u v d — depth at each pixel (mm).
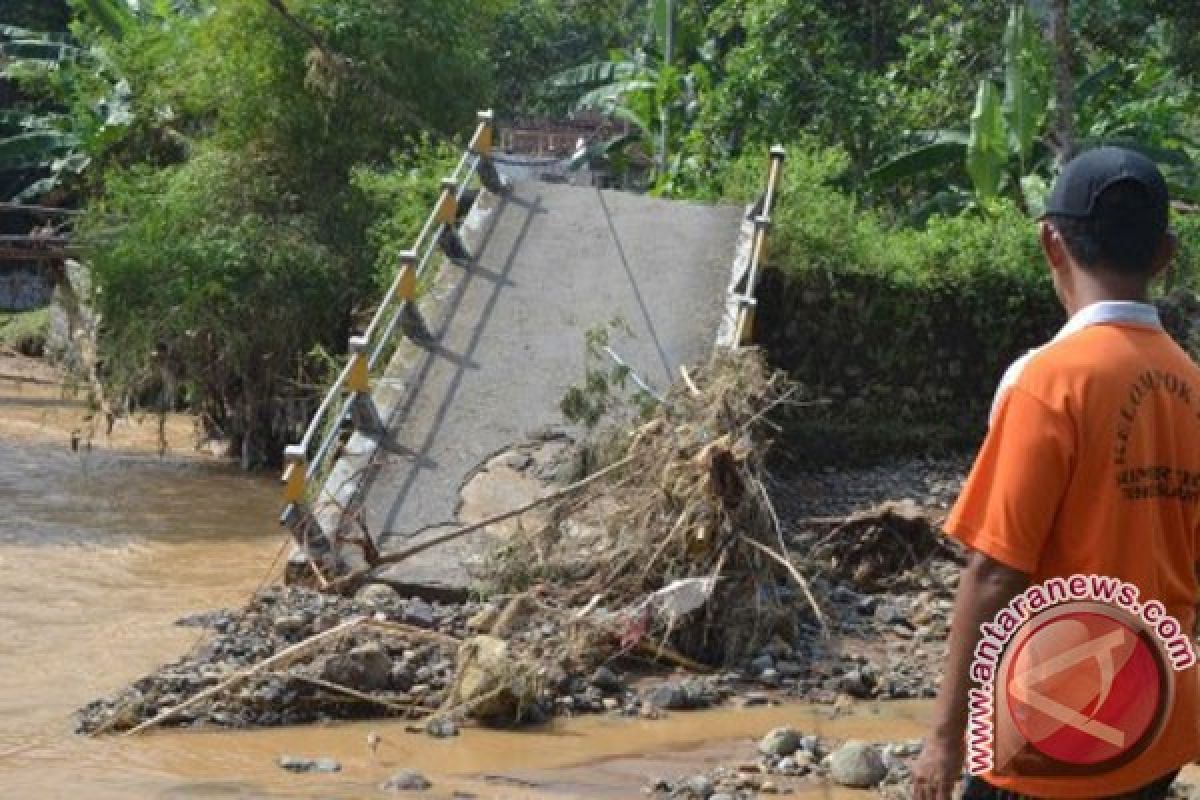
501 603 11602
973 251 18125
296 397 21031
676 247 17078
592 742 9539
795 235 17797
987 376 18203
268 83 22531
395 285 15078
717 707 10430
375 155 23688
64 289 26547
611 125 44375
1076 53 26484
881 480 17078
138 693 10109
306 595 12188
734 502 11414
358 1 22891
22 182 40750
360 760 9102
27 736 9461
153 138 27297
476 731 9773
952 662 4211
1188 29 26172
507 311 16016
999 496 4160
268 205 22250
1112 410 4152
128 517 17344
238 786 8500
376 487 13625
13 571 14352
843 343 17906
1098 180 4320
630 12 44062
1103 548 4164
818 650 11531
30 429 23656
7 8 43125
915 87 25719
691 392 12703
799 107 23594
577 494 12461
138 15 31781
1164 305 17516
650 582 11469
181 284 20891
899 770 8742
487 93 24750
